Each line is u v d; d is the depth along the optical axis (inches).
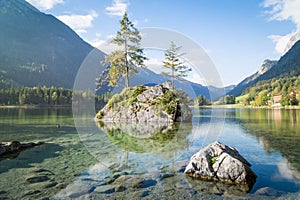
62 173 230.5
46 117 826.2
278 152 331.6
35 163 269.3
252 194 189.0
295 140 427.2
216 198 181.2
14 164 266.5
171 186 197.6
